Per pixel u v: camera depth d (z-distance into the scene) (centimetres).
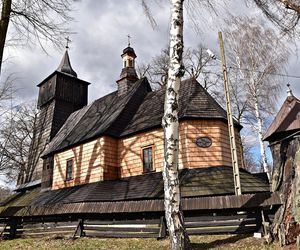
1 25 939
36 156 2481
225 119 1482
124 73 2155
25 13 998
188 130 1436
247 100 2008
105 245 898
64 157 1909
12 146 3027
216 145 1433
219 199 884
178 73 765
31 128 3167
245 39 1891
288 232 672
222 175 1279
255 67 1870
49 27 1041
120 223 1023
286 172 780
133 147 1598
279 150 861
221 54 1197
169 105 746
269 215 827
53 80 2684
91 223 1077
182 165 1389
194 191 1180
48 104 2675
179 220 675
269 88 1902
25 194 2288
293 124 856
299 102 920
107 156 1611
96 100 2377
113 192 1410
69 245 936
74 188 1675
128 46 2245
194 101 1555
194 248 766
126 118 1783
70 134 2078
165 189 707
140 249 811
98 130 1720
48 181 2062
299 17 941
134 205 995
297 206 656
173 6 816
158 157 1467
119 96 2092
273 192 816
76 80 2775
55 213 1141
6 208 1263
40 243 1012
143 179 1438
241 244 762
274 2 924
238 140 1614
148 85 2088
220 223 885
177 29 796
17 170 3058
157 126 1502
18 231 1218
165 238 902
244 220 857
